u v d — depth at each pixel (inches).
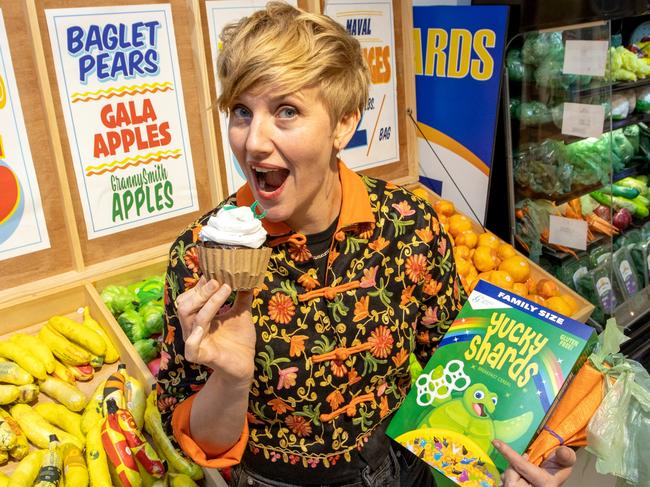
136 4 86.2
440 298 53.2
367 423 49.5
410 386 56.8
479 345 51.5
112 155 88.4
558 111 113.3
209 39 94.4
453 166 124.3
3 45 76.5
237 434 42.4
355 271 47.4
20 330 82.5
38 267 84.7
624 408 53.2
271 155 39.4
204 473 70.3
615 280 127.1
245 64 37.3
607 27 102.5
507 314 52.2
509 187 122.3
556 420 50.1
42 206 83.4
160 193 94.5
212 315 35.1
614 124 123.8
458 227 117.2
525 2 111.2
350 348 46.8
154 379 75.6
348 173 48.5
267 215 42.4
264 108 39.1
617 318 124.3
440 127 124.0
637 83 123.5
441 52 119.0
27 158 80.9
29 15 76.2
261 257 38.8
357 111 43.8
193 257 44.4
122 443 68.0
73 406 73.9
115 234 91.2
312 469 48.6
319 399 46.4
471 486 47.1
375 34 115.3
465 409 49.4
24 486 62.4
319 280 46.6
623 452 54.5
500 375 49.7
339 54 39.3
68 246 86.8
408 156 128.6
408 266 49.5
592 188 114.5
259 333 44.7
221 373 37.6
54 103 81.8
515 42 115.2
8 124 78.5
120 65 86.6
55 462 64.7
